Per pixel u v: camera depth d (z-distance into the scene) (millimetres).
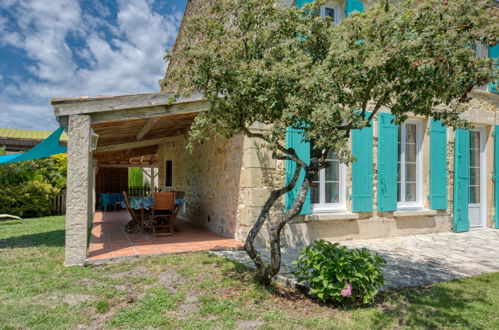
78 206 5125
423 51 3188
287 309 3486
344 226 7223
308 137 3309
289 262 5312
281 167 6754
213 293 3887
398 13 3531
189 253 5832
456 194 8438
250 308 3482
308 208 6770
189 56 3686
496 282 4363
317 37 4250
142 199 8039
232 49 3643
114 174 17422
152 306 3471
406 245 6820
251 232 4145
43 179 13953
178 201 8148
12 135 17406
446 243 7055
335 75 3498
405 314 3314
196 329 2971
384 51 3305
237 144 7145
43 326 3008
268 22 4203
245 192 6656
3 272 4668
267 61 3848
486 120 8953
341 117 3389
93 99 5172
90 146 5203
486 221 9141
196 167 10070
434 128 8211
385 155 7621
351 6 7254
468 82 3447
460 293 3930
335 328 2986
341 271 3494
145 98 5480
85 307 3451
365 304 3598
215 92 4039
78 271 4742
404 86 3555
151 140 10984
